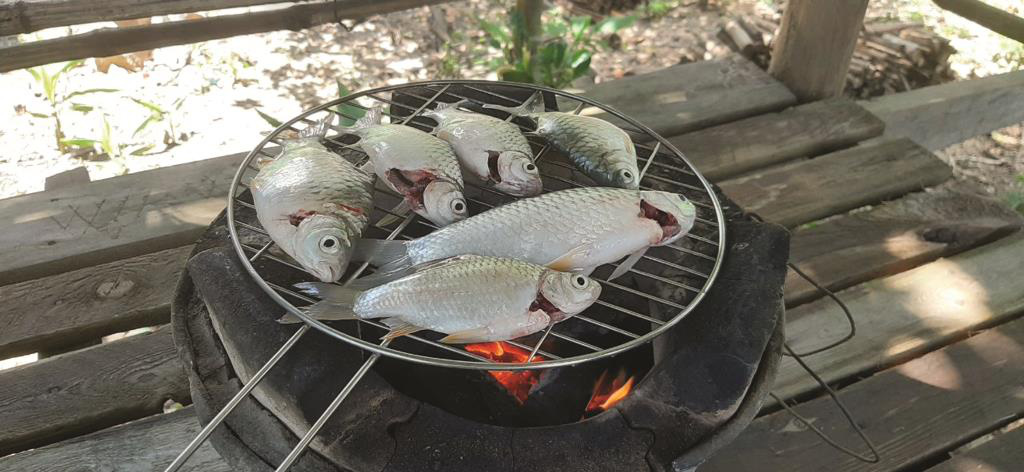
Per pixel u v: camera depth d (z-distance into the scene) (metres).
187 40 0.85
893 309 0.78
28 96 1.22
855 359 0.73
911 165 0.95
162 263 0.75
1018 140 1.39
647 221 0.46
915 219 0.88
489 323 0.41
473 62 1.43
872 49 1.28
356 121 0.55
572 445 0.40
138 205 0.81
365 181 0.48
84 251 0.75
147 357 0.67
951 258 0.84
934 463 0.68
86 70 1.29
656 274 0.49
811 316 0.77
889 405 0.69
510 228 0.45
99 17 0.78
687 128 0.98
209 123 1.22
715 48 1.46
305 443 0.37
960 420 0.69
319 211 0.44
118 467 0.60
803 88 1.04
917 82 1.29
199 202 0.82
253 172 0.86
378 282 0.43
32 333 0.68
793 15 1.01
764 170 0.95
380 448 0.39
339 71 1.38
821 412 0.69
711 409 0.42
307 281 0.45
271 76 1.34
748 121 1.00
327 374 0.41
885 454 0.66
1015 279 0.82
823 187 0.91
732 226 0.51
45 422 0.62
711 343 0.44
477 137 0.51
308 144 0.50
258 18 0.87
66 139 1.14
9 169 1.10
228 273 0.45
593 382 0.51
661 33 1.57
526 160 0.49
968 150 1.36
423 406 0.41
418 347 0.49
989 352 0.74
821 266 0.81
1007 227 0.87
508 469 0.39
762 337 0.44
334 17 0.90
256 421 0.43
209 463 0.60
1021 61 1.50
